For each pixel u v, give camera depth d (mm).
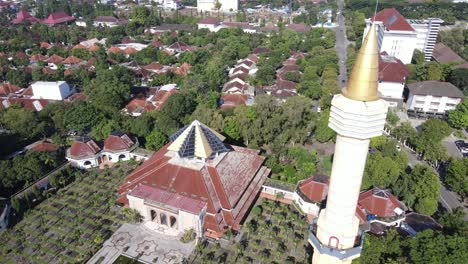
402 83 119688
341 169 37125
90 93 113500
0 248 61250
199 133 68312
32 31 195250
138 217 67312
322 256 40844
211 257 59500
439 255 50062
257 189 72062
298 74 132000
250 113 90562
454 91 112125
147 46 169000
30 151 81500
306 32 198250
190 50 170625
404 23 149000
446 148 90625
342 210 38875
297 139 92000
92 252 60219
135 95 119875
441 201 74750
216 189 65625
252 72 141250
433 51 168375
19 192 71812
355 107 33781
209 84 122625
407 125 96062
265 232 64688
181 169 67312
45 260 58969
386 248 54531
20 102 109438
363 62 33531
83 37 195750
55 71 135875
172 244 62188
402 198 71250
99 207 71062
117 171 82875
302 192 71125
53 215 68812
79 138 86875
